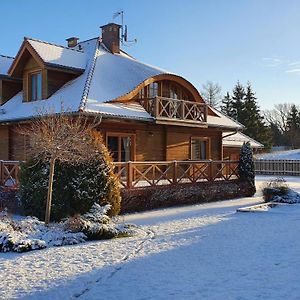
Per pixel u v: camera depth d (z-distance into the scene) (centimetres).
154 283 601
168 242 877
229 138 2825
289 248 791
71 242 883
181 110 1789
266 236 915
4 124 1739
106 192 1156
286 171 3497
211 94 5912
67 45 2223
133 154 1691
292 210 1362
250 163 1877
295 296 525
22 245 809
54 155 1009
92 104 1488
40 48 1720
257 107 5438
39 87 1758
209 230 1010
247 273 635
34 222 970
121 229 977
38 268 693
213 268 670
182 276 631
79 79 1731
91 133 1161
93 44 2044
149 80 1742
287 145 6631
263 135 5150
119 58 1969
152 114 1653
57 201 1108
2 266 706
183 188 1561
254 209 1361
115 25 2075
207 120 2000
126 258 752
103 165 1162
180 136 1938
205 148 2117
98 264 713
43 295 562
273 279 600
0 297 556
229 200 1728
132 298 541
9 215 1094
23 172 1177
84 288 588
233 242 862
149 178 1736
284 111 7331
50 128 1091
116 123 1623
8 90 1959
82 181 1124
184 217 1251
